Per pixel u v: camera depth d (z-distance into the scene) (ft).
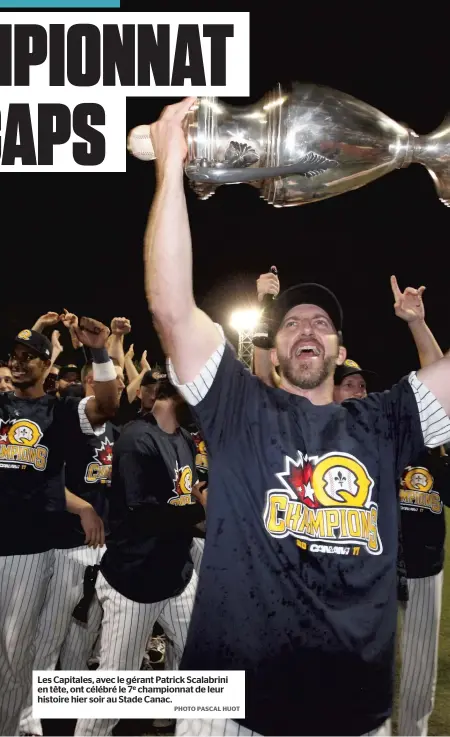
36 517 11.73
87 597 12.53
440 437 6.24
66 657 13.23
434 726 12.03
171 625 11.19
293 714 5.50
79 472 14.84
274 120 5.38
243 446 5.91
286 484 5.79
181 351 5.88
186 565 11.11
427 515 11.32
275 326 6.73
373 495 5.93
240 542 5.74
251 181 5.66
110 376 12.22
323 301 6.64
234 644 5.60
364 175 5.72
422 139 5.71
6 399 12.21
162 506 10.84
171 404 11.45
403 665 11.35
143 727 12.41
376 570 5.79
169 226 5.49
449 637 15.94
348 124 5.45
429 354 8.90
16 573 11.43
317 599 5.57
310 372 6.28
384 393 6.47
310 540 5.67
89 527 12.27
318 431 6.02
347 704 5.52
